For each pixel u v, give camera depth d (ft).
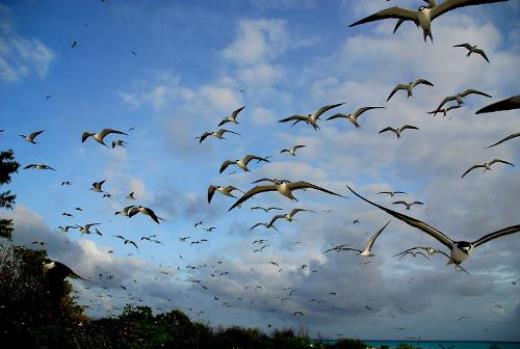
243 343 87.51
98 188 79.00
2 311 73.87
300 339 88.94
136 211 46.93
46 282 26.96
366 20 35.32
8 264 83.25
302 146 75.56
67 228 81.41
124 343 78.02
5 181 92.17
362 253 32.37
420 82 65.57
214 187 51.88
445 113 66.49
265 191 38.17
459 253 21.49
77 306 84.38
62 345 70.03
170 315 95.14
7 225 88.12
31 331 67.72
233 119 71.26
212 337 89.61
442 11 33.12
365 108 67.72
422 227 22.57
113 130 68.85
